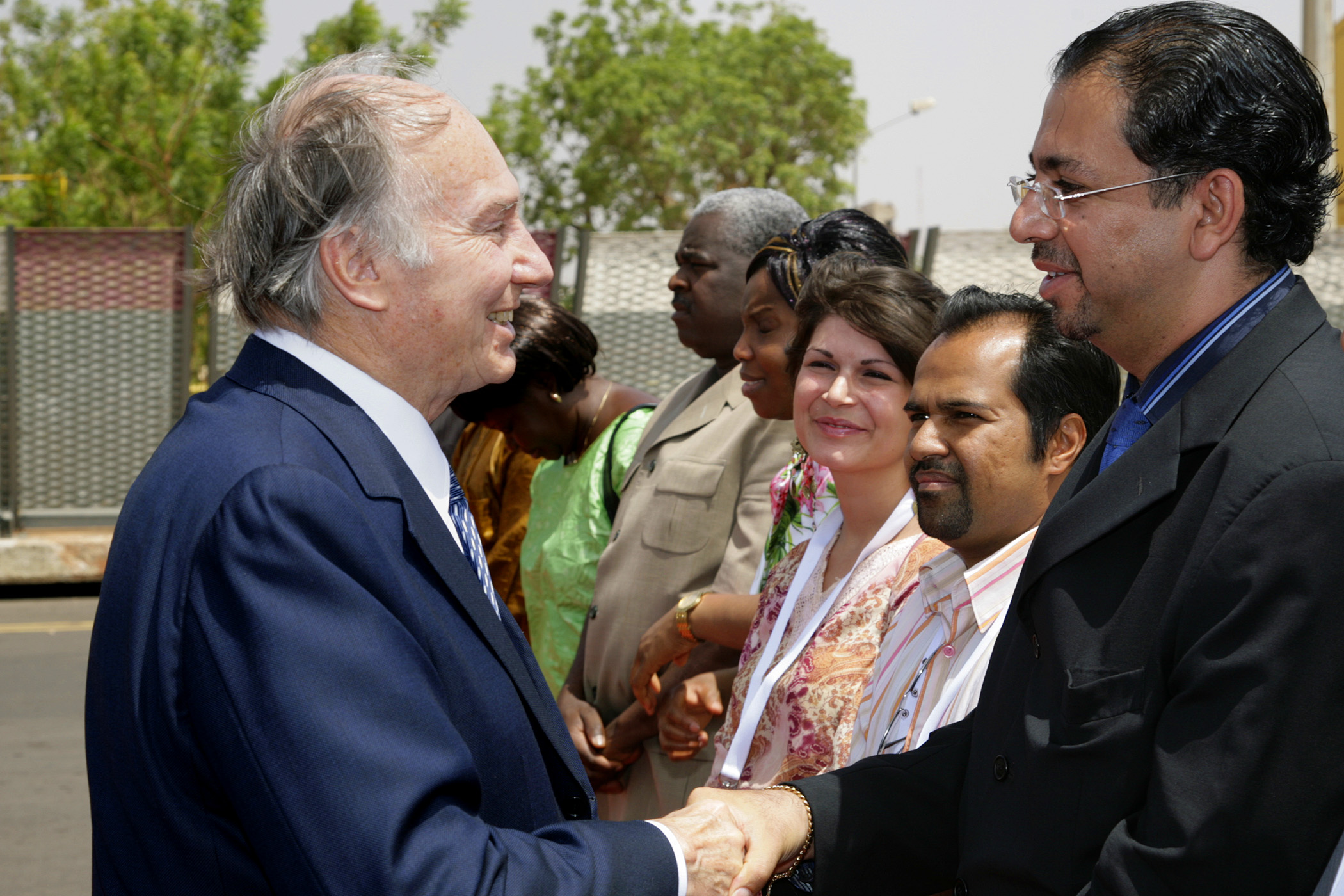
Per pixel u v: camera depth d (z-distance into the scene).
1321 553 1.15
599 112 31.06
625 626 2.71
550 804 1.55
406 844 1.25
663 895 1.44
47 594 8.98
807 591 2.19
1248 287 1.37
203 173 18.97
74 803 4.90
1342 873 1.15
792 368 2.26
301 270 1.47
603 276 7.82
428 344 1.51
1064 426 1.74
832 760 1.95
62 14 21.88
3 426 8.44
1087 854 1.32
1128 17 1.40
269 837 1.25
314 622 1.28
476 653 1.47
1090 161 1.37
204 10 19.36
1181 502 1.30
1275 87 1.32
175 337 8.54
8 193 20.95
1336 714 1.15
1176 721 1.23
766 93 33.47
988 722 1.54
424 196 1.47
